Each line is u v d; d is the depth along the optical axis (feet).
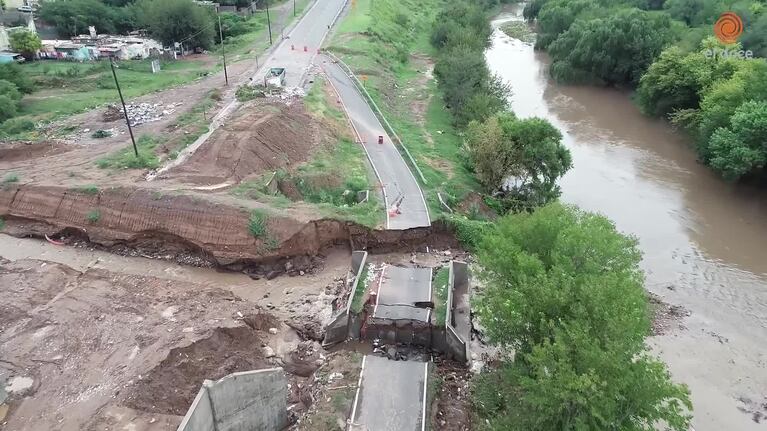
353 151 172.55
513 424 73.20
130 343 92.32
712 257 137.59
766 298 122.11
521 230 92.58
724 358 105.50
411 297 108.47
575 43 274.98
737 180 173.58
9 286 109.40
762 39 221.66
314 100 196.24
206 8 299.38
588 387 63.31
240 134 155.02
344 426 82.84
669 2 314.35
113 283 111.14
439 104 229.45
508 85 232.53
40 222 137.18
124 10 311.27
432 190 149.38
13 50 257.75
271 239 125.80
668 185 174.40
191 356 90.12
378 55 270.46
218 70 240.94
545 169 151.74
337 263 129.39
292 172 152.87
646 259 136.77
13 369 87.61
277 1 383.86
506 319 79.46
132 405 79.66
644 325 73.56
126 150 155.12
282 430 87.30
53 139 167.32
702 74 198.29
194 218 128.36
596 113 240.12
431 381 91.40
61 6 294.66
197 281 123.65
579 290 74.95
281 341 105.09
